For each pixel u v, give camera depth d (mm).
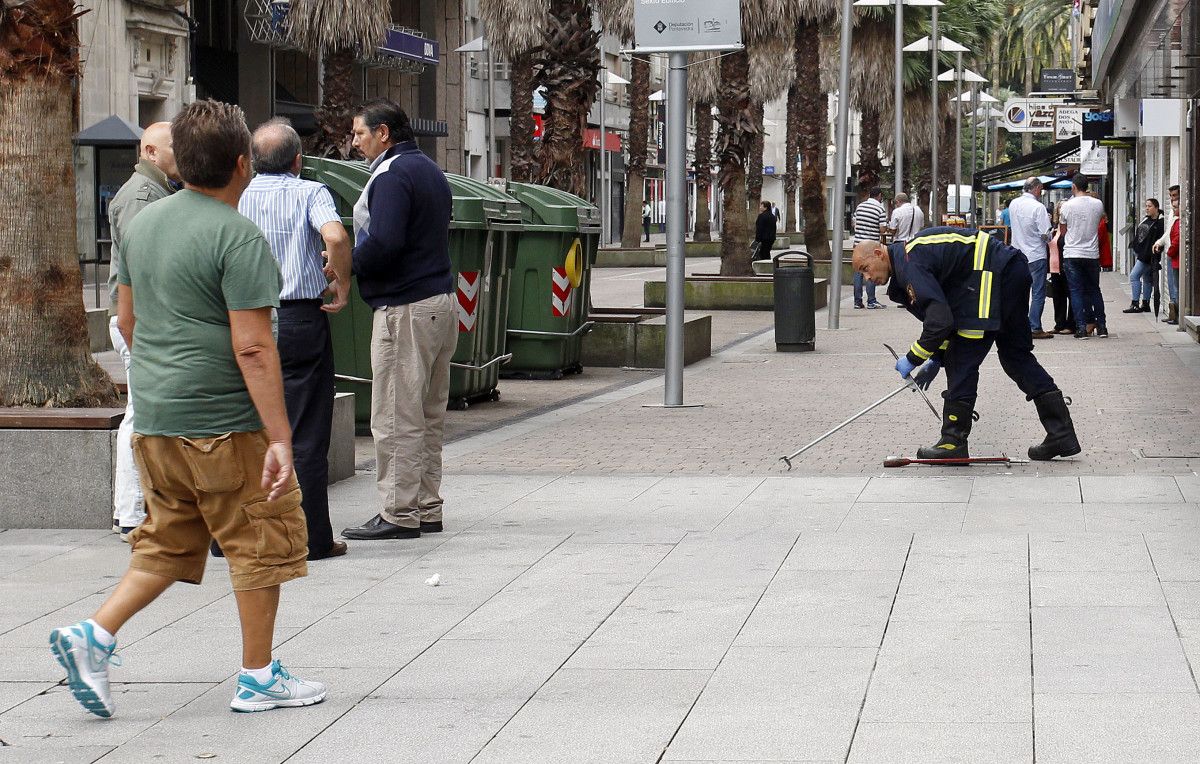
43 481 18375
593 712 10953
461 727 10688
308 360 16281
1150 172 72312
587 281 38156
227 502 10953
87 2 66750
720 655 12391
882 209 61406
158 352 10789
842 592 14453
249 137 10945
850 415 28656
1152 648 12234
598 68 49562
